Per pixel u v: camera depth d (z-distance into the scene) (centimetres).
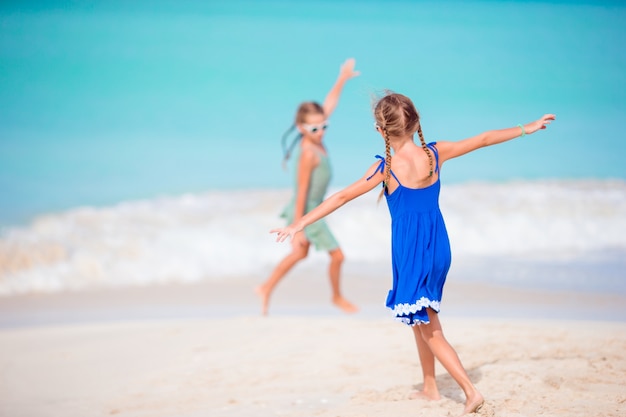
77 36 3653
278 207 2036
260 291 1298
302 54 3516
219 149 2659
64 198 2122
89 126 2858
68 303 1427
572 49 3575
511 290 1386
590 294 1344
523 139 2706
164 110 3020
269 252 1728
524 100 3056
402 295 669
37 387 912
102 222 1912
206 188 2245
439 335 679
